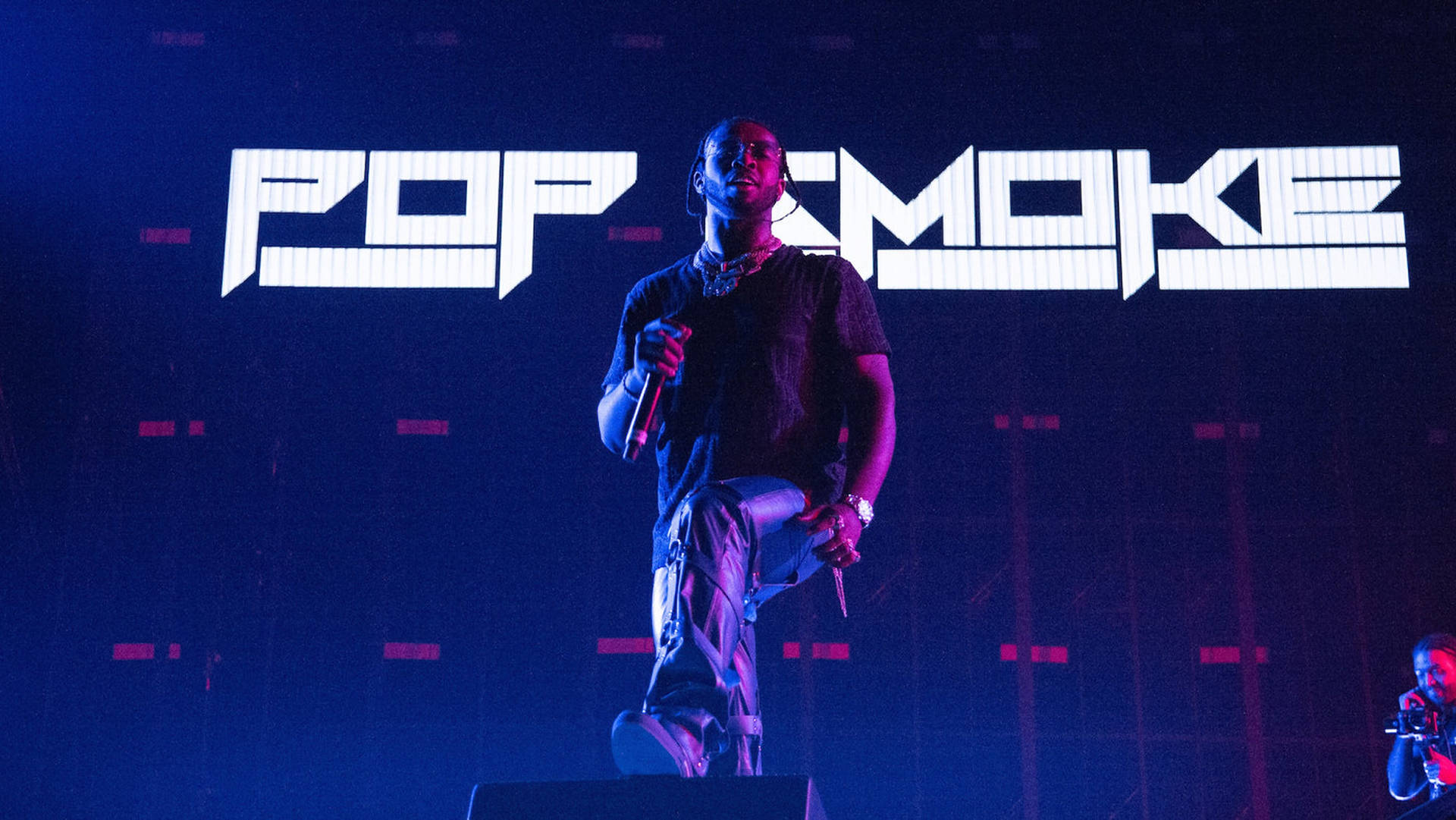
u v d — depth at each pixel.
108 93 5.63
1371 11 5.67
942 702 5.01
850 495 2.21
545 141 5.64
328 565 5.13
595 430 5.30
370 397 5.32
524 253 5.51
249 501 5.19
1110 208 5.54
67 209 5.48
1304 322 5.37
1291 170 5.55
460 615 5.09
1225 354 5.36
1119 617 5.09
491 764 4.95
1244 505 5.18
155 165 5.57
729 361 2.32
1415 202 5.48
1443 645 4.19
